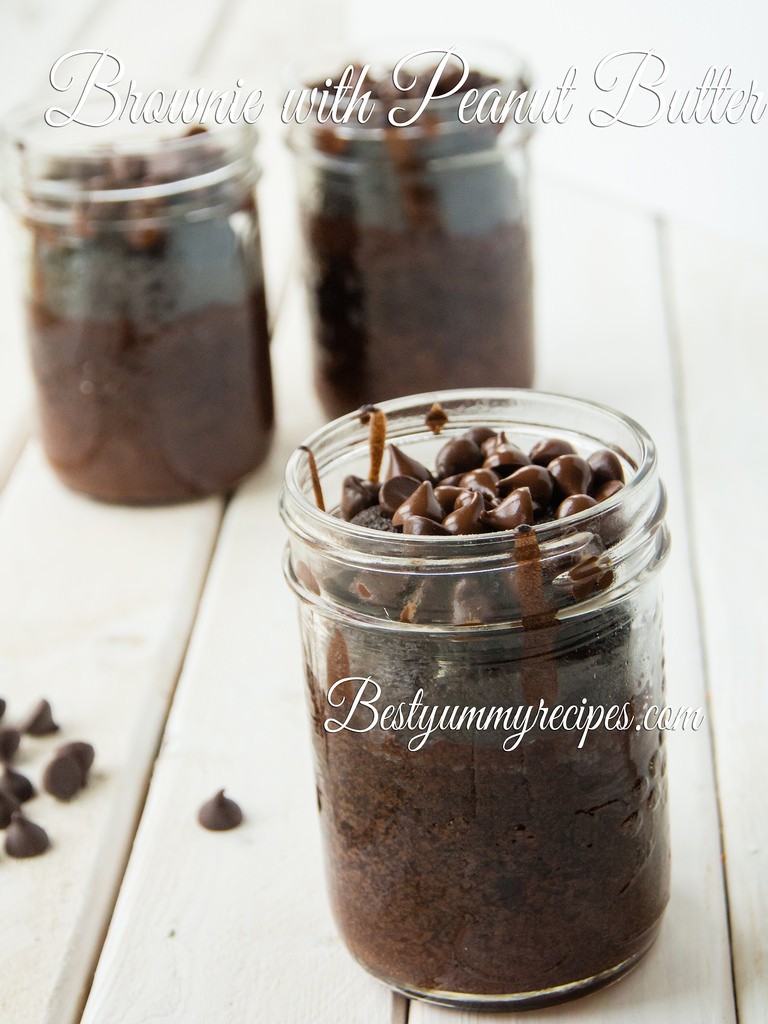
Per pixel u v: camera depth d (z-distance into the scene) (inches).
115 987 25.7
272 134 48.8
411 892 24.5
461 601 23.3
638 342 37.9
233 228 33.1
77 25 56.8
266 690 29.9
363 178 33.1
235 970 25.8
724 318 38.6
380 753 24.0
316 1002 25.4
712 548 32.1
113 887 27.6
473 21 47.1
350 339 34.3
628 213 44.1
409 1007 25.3
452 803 23.9
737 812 27.4
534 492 24.6
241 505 34.1
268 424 34.4
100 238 32.1
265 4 58.8
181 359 32.9
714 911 26.1
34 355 33.5
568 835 24.1
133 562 32.9
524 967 24.6
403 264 33.4
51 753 29.2
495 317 34.0
